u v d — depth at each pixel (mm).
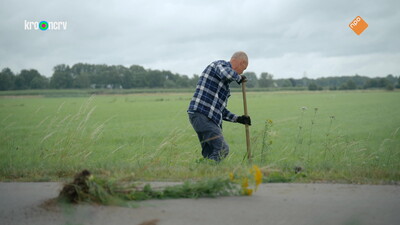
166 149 8359
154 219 3055
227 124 19031
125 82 164750
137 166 5309
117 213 3166
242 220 3057
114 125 20844
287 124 19891
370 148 10250
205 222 3002
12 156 7664
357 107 39188
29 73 156125
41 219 3021
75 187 3418
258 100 62094
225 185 3799
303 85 199375
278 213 3234
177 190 3738
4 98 91062
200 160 5688
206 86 5941
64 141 7840
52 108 39500
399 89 160500
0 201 3510
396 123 20297
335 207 3408
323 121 22031
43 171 5008
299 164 5219
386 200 3639
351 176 4707
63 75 159000
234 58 6047
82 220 2998
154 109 39906
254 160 6574
